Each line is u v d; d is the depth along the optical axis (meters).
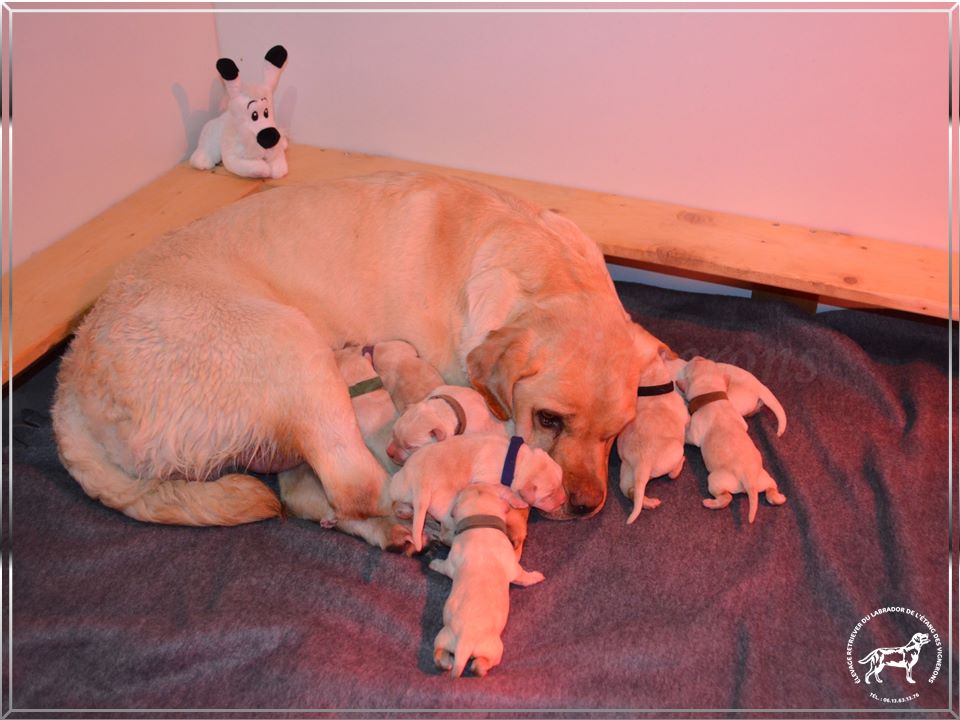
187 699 1.12
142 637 1.15
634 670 1.17
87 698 1.12
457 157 1.83
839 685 1.16
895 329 1.65
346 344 1.40
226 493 1.26
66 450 1.28
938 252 1.61
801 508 1.35
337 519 1.29
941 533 1.32
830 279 1.53
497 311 1.30
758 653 1.18
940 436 1.46
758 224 1.69
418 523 1.21
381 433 1.33
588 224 1.66
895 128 1.56
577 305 1.27
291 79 1.84
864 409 1.52
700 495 1.39
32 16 1.45
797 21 1.53
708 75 1.61
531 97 1.72
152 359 1.24
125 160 1.67
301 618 1.17
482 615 1.12
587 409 1.24
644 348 1.34
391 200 1.38
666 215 1.70
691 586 1.26
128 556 1.26
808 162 1.63
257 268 1.35
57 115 1.53
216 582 1.23
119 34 1.61
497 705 1.11
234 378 1.24
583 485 1.26
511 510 1.24
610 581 1.27
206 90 1.83
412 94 1.78
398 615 1.20
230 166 1.75
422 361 1.35
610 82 1.66
